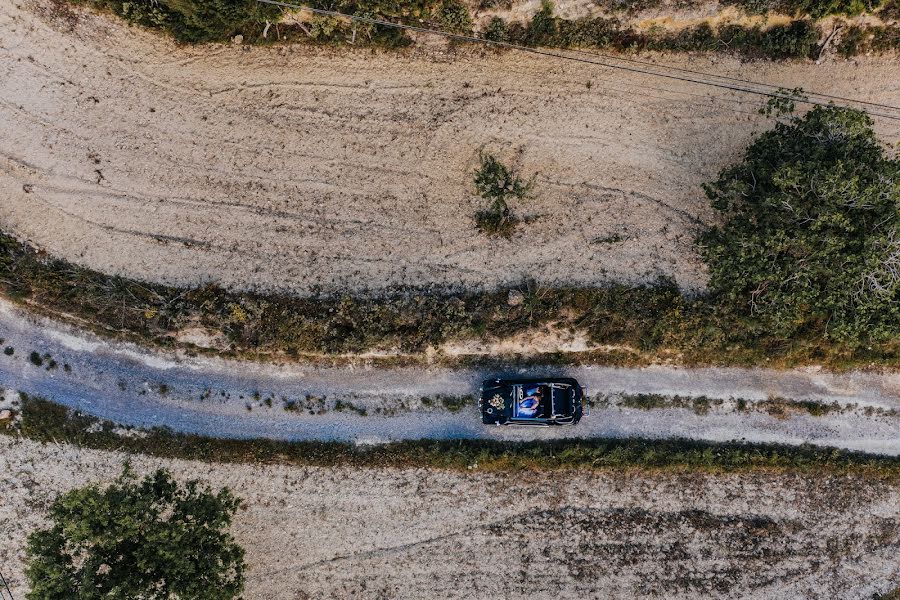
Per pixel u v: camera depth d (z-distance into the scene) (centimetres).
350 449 2302
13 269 2242
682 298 2219
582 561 2314
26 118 2253
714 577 2302
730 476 2314
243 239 2292
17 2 2203
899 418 2305
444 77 2250
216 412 2316
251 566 2312
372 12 2122
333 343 2252
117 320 2264
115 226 2283
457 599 2311
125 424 2305
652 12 2127
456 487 2314
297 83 2253
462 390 2316
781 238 1880
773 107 2234
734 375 2312
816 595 2291
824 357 2266
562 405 2202
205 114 2261
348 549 2316
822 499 2308
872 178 1838
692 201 2266
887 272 1822
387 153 2270
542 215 2280
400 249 2289
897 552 2292
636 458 2264
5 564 2311
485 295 2259
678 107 2258
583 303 2225
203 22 2098
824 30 2173
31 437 2289
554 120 2259
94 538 1878
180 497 2292
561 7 2114
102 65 2244
